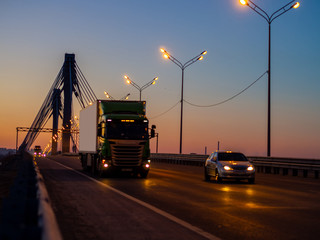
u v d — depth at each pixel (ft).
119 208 39.60
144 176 88.89
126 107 89.71
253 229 29.73
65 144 431.02
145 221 32.37
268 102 116.98
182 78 170.60
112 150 84.69
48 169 115.75
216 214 36.86
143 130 86.28
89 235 26.66
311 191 61.41
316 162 95.20
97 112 91.30
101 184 67.97
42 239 9.21
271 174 113.50
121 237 26.14
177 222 32.14
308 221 33.68
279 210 40.29
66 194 51.65
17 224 10.19
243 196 53.16
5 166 134.72
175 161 186.91
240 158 81.20
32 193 21.01
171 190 59.72
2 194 53.26
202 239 25.86
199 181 80.18
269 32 118.32
